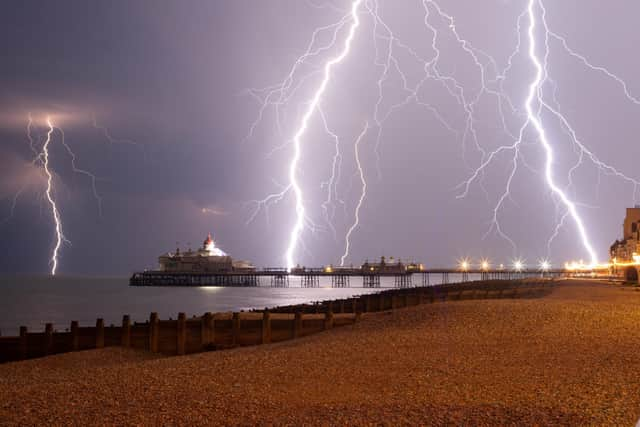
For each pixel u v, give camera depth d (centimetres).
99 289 14812
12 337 2472
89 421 1043
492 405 1041
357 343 1883
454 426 930
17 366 2105
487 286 6094
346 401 1125
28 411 1123
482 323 2166
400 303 4091
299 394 1205
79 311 6969
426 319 2352
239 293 12131
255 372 1462
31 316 6212
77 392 1281
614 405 1000
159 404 1145
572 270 13462
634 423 892
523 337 1847
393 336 1995
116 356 2320
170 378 1415
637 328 1970
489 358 1536
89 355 2309
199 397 1197
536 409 998
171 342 2488
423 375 1352
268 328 2553
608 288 4759
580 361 1433
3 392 1306
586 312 2358
